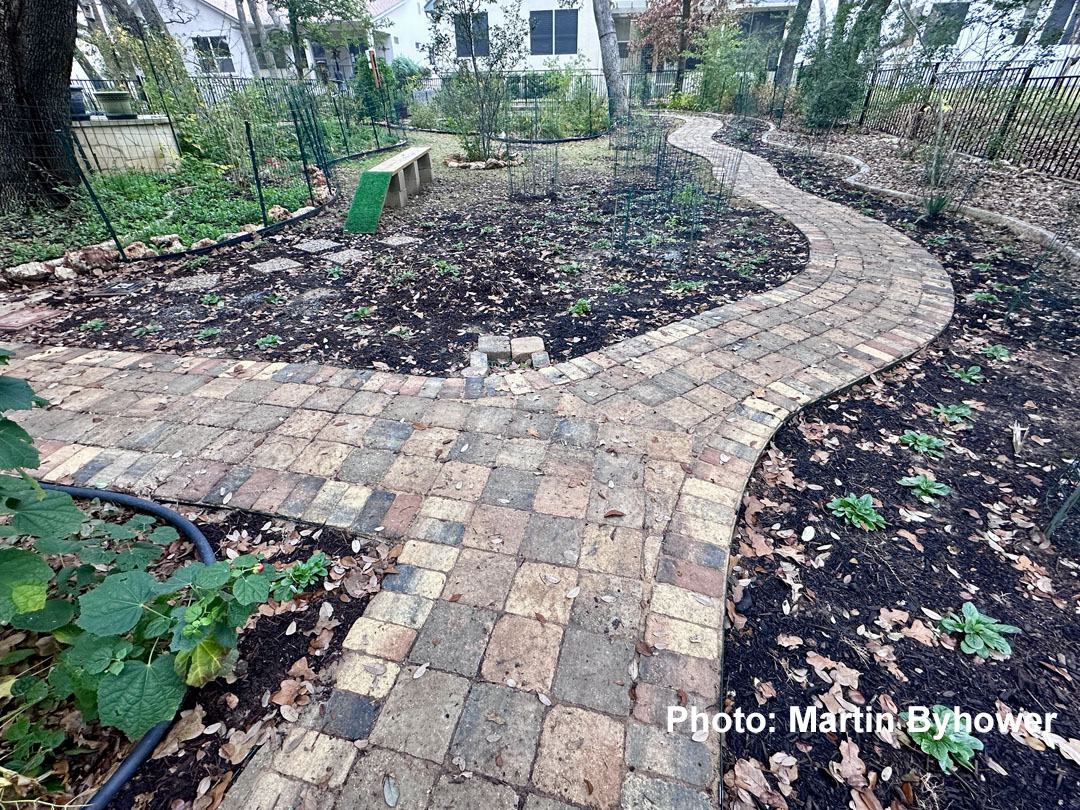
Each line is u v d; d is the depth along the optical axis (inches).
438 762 53.6
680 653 64.1
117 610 52.2
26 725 53.9
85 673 53.4
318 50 926.4
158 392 116.9
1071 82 288.7
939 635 69.2
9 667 61.4
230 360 131.6
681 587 72.3
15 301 171.0
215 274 195.6
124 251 205.0
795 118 524.1
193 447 99.5
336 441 101.0
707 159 398.9
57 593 69.8
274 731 56.5
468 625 67.1
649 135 440.8
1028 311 158.7
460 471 93.0
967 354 137.6
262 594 54.7
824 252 206.8
